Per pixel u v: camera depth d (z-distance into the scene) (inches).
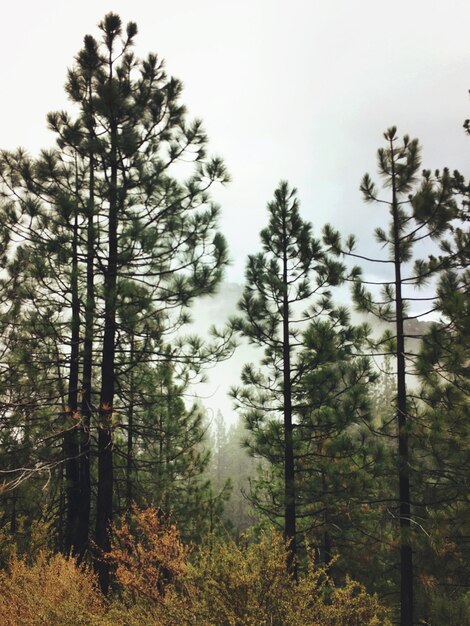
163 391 430.3
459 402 373.7
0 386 396.8
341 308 434.6
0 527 396.5
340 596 193.5
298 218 450.6
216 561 191.8
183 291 365.1
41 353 392.8
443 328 390.0
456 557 391.2
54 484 388.8
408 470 382.0
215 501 535.5
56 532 399.9
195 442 463.2
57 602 219.1
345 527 488.4
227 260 370.6
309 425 415.5
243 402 438.9
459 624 336.8
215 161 407.2
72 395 413.1
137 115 414.9
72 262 398.6
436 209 406.0
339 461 401.7
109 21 427.8
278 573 187.0
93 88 429.7
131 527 364.5
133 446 486.0
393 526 458.9
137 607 208.1
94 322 352.2
